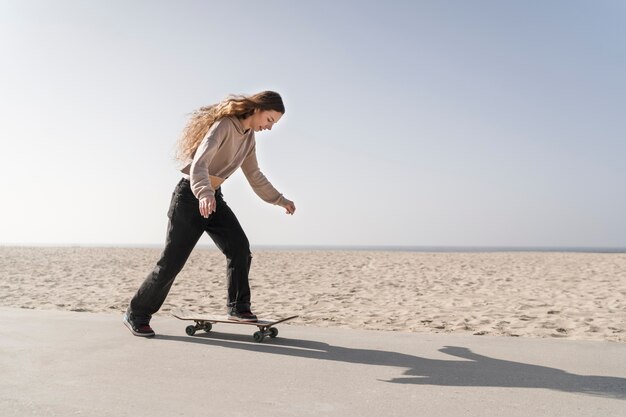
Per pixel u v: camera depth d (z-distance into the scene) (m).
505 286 8.95
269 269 12.75
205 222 3.34
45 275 10.53
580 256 19.88
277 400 2.11
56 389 2.19
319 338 3.49
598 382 2.43
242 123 3.29
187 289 8.34
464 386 2.35
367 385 2.35
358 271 12.23
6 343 3.06
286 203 3.74
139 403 2.03
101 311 5.75
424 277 10.73
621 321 5.08
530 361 2.85
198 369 2.58
